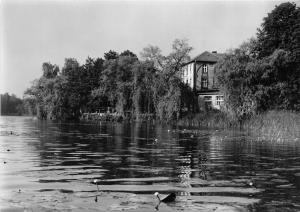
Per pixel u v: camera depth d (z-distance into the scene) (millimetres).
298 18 71562
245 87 61156
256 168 18984
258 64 62250
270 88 62469
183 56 82000
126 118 82625
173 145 31469
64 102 102875
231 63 61906
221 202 12078
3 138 37781
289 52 66312
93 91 98375
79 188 13836
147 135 43375
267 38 73312
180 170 18141
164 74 74562
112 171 17656
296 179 15945
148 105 76875
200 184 14758
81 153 24969
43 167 18672
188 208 11375
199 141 35562
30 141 34219
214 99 79125
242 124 59812
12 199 12258
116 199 12305
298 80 66875
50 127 62094
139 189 13758
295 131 40938
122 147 29453
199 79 102125
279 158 23125
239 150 27781
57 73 117062
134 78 78000
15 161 20797
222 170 18281
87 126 65688
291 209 11367
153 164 20109
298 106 64625
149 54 81938
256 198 12617
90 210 11109
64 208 11297
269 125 47094
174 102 70375
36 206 11484
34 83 106500
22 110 184875
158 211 11047
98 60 115625
